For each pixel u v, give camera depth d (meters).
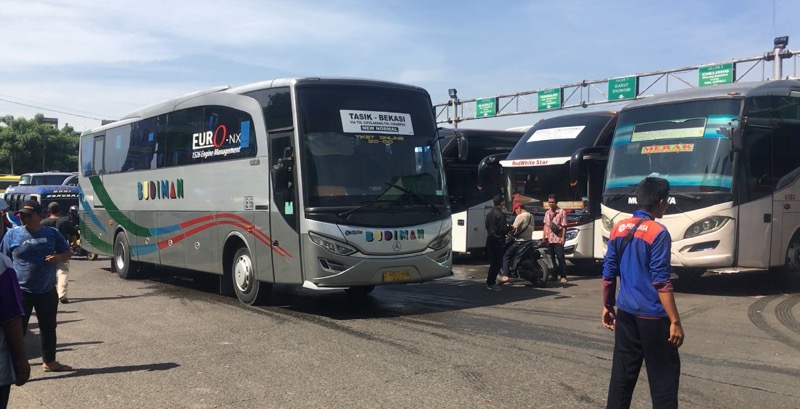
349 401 5.65
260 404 5.61
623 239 4.57
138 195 13.96
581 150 14.10
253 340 8.08
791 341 7.70
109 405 5.68
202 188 11.58
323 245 9.08
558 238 13.27
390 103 10.07
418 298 11.31
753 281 12.65
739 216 10.70
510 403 5.54
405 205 9.67
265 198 9.92
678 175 11.23
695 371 6.48
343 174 9.40
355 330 8.59
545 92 31.91
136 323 9.34
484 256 18.86
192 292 12.41
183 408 5.55
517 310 10.03
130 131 14.46
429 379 6.27
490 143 18.64
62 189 22.44
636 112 12.24
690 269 13.45
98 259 19.92
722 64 24.44
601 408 5.39
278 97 9.75
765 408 5.36
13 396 5.97
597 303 10.62
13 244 6.66
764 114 11.16
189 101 12.09
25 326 6.83
